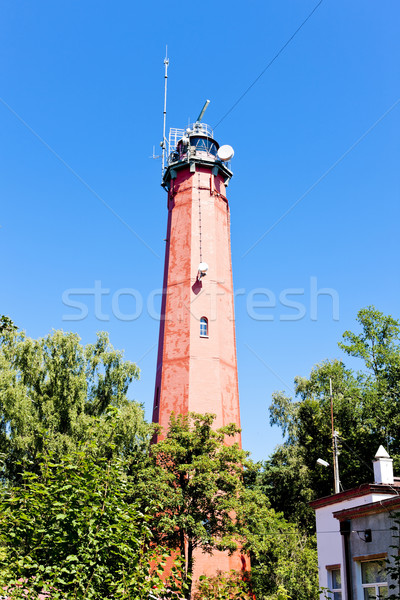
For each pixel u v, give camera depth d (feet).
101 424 42.65
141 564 34.53
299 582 107.34
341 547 64.80
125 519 35.45
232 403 118.01
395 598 42.11
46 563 33.45
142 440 112.06
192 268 121.70
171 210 131.13
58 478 35.70
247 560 106.93
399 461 131.95
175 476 84.48
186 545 87.30
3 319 48.70
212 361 116.06
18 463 38.42
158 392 118.73
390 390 142.92
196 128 136.46
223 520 84.74
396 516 44.91
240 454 88.17
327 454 147.64
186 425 92.63
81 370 129.39
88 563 33.42
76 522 33.14
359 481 140.26
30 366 124.26
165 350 118.93
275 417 173.99
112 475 36.45
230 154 130.21
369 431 141.69
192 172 129.39
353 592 55.62
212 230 126.41
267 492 159.53
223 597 40.70
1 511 34.42
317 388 162.09
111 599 33.86
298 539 119.55
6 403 114.21
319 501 69.62
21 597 31.22
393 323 151.02
